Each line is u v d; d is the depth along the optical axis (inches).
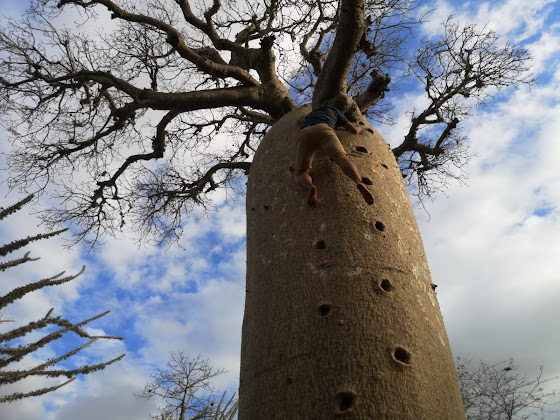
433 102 282.8
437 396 113.5
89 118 311.9
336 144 144.3
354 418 102.7
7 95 294.5
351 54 185.6
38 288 121.2
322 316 120.8
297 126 187.3
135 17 279.9
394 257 137.1
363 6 177.5
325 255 133.2
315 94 199.6
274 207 158.4
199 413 498.9
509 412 399.2
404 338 118.6
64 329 125.1
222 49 307.4
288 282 132.8
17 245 125.3
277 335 124.3
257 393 119.3
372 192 155.2
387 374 109.9
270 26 328.2
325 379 109.7
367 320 118.6
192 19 300.5
